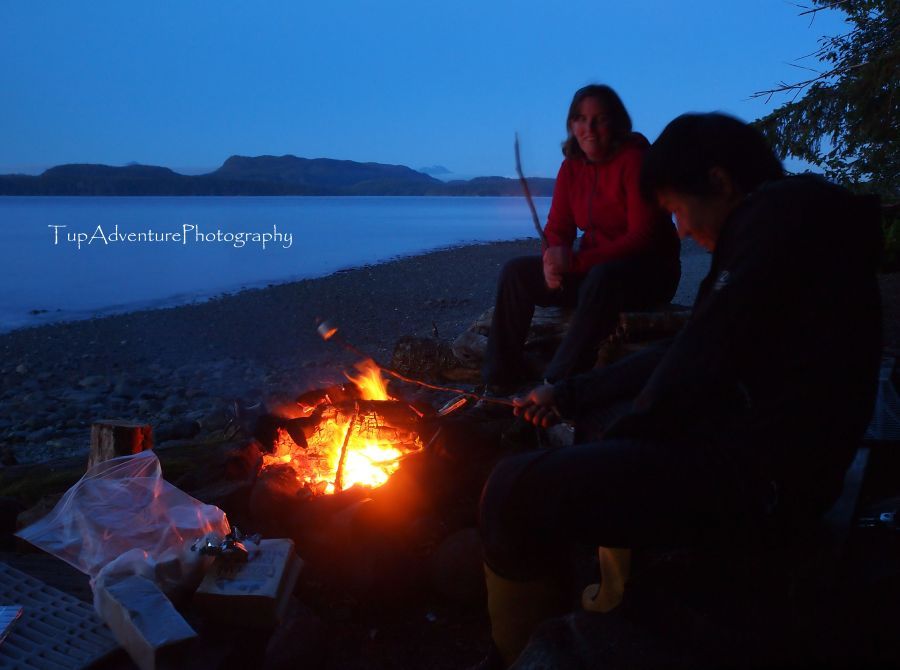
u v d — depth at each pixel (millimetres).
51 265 24766
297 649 2375
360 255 27828
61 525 2535
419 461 2986
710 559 1821
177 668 1914
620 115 3873
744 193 1702
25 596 2234
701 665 1629
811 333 1534
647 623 1742
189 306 14852
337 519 2855
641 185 1824
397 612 2828
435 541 2922
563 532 1687
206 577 2201
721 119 1730
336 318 13062
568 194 4230
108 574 2168
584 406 2088
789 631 1637
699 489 1565
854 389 1534
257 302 15117
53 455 6426
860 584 1670
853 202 1589
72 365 10164
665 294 4105
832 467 1543
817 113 7309
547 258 3910
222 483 3211
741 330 1539
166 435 5703
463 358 5297
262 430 3412
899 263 8961
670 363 1601
